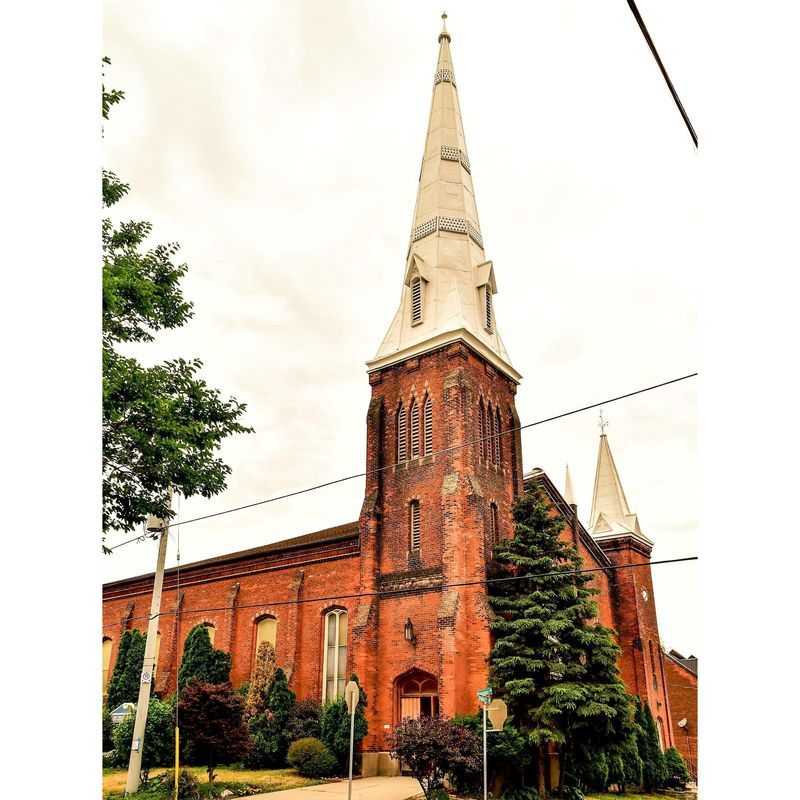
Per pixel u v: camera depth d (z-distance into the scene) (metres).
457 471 28.72
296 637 33.06
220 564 38.03
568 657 25.33
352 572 31.84
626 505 43.31
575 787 25.23
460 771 22.09
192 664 35.25
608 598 38.47
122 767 25.39
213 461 16.50
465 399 30.09
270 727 28.64
